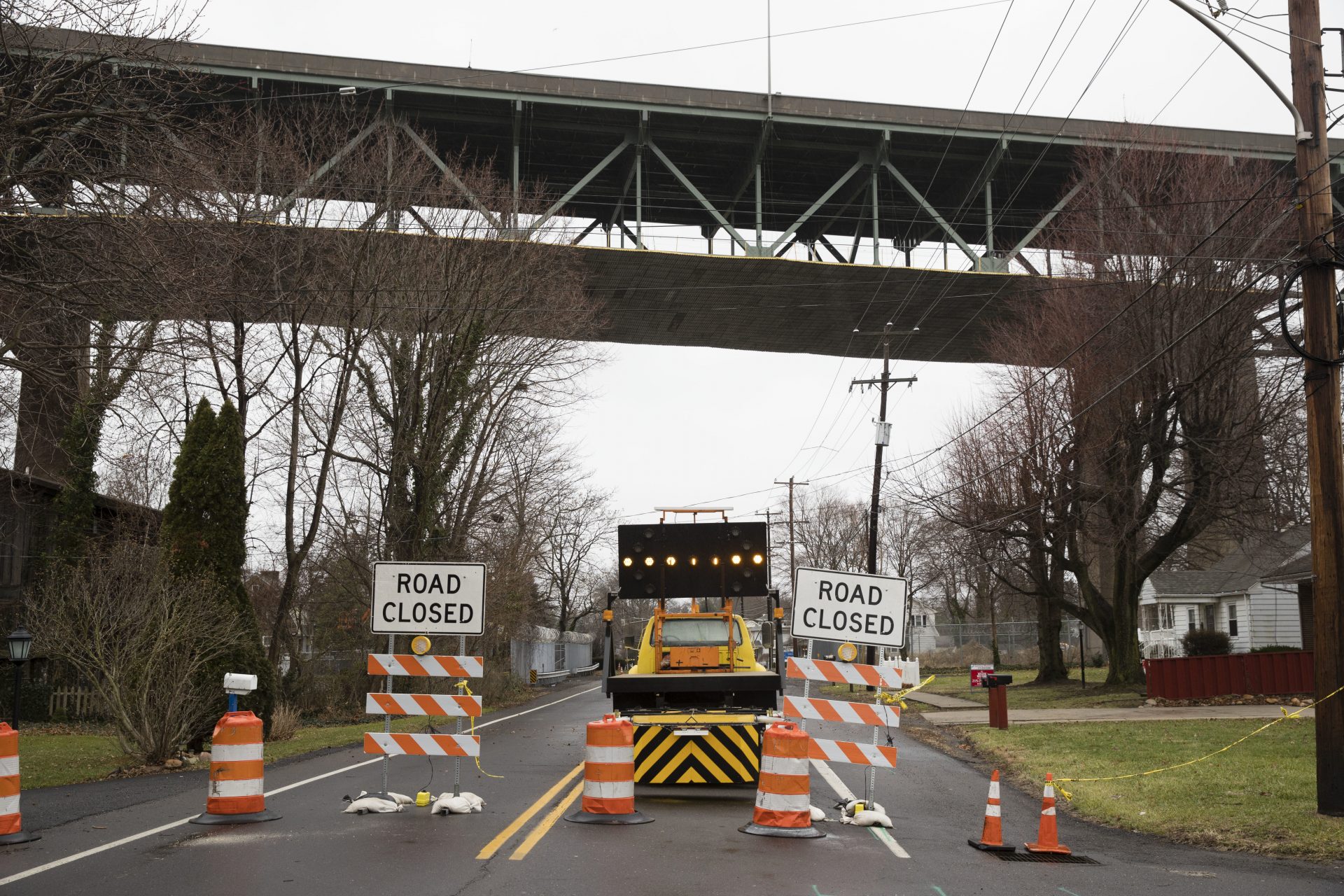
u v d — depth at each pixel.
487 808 12.35
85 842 10.33
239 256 20.22
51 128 13.91
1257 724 22.53
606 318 51.94
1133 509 31.81
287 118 42.88
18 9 13.73
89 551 27.31
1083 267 33.03
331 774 15.92
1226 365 29.16
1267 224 28.94
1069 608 36.91
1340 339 13.81
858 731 24.70
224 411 21.09
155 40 17.75
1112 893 8.77
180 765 17.56
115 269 14.48
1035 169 52.97
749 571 16.02
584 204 58.59
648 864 9.28
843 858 9.81
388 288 31.83
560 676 61.91
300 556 29.70
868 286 52.94
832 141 52.34
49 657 29.11
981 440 36.72
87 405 16.23
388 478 34.62
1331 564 12.91
